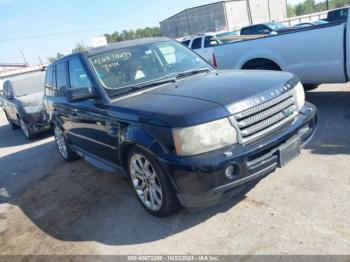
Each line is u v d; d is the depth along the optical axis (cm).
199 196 301
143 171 367
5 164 741
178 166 301
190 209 328
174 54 477
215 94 329
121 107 369
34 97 937
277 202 354
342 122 546
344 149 447
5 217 464
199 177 294
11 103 1004
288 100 349
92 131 451
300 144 350
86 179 536
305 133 358
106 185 494
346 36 554
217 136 300
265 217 334
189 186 302
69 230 391
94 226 387
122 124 364
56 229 400
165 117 310
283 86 350
